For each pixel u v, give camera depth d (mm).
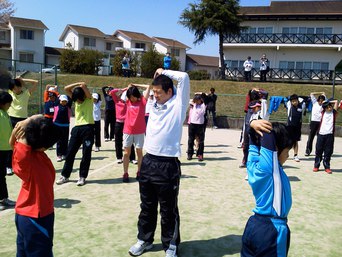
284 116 18141
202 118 9000
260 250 2451
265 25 32594
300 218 5184
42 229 2814
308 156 10539
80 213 5078
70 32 50438
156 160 3773
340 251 4152
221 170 8117
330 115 8211
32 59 46281
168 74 3936
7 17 44875
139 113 6621
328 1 33625
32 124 2766
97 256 3826
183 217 5047
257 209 2541
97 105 9766
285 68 31938
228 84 23625
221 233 4523
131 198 5801
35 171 2809
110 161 8680
